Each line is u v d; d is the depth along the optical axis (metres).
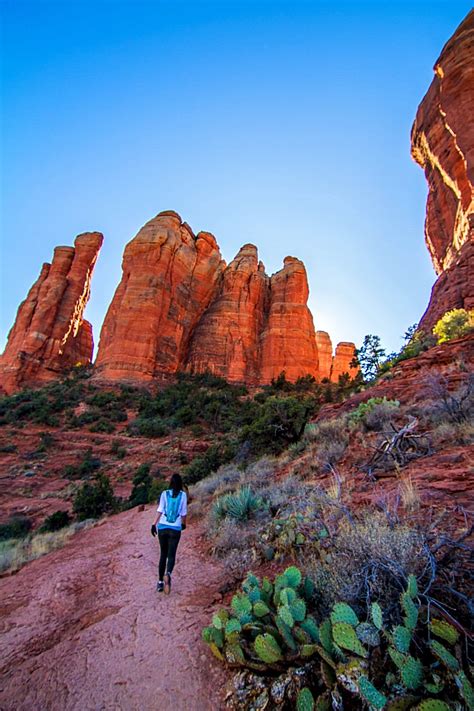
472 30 36.75
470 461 4.79
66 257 77.00
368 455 6.79
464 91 35.31
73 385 53.28
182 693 2.25
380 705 1.48
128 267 66.94
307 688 1.76
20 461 30.91
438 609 1.88
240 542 4.94
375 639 1.77
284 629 2.17
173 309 64.94
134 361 57.25
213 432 37.34
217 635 2.50
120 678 2.49
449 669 1.52
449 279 31.23
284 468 9.29
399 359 21.42
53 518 16.38
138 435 37.12
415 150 46.34
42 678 2.59
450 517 3.09
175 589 3.98
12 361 63.31
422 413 8.22
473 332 16.22
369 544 2.38
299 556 3.70
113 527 9.40
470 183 33.00
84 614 3.64
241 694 2.10
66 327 70.06
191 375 61.09
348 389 35.66
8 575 5.95
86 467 28.91
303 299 72.81
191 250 72.81
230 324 68.31
